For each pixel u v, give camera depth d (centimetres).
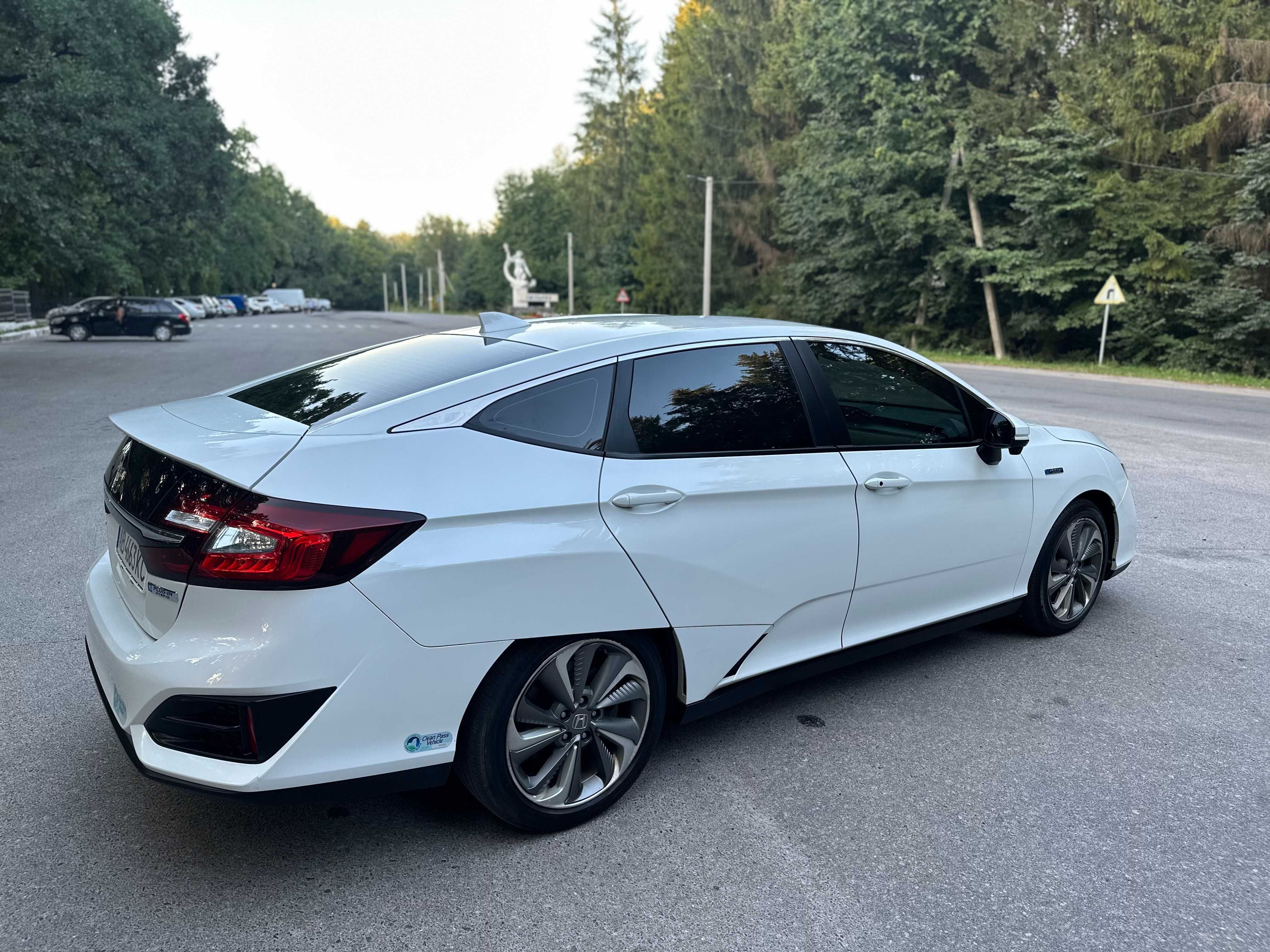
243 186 7688
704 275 4612
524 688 270
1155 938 240
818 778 322
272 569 230
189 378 1712
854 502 345
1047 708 382
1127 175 2823
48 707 366
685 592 299
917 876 265
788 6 4169
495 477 262
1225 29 2561
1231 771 330
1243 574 575
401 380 290
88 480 805
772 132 4338
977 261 2991
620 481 283
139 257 4569
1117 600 524
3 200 2106
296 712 236
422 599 246
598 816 296
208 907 246
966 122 2969
